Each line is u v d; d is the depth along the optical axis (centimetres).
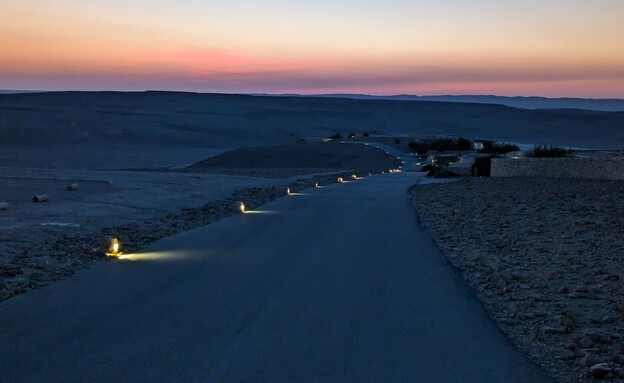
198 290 1077
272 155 10400
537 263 1380
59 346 764
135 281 1144
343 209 2470
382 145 12250
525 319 932
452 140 12281
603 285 1144
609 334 838
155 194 2741
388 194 3278
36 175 3394
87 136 14888
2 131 13950
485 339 824
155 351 749
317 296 1045
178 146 15575
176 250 1489
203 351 752
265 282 1148
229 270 1254
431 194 3344
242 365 705
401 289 1109
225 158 10431
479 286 1161
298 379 666
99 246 1466
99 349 754
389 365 717
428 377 682
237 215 2233
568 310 973
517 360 745
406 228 1942
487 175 5491
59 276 1181
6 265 1216
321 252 1480
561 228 1908
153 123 18600
